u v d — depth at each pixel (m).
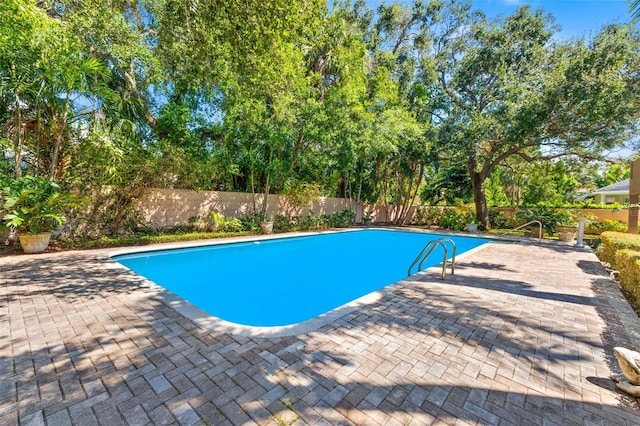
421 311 3.49
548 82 10.70
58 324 2.94
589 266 6.23
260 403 1.86
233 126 9.91
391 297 3.99
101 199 8.41
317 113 10.34
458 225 14.78
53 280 4.48
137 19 7.70
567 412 1.84
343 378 2.14
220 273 6.67
